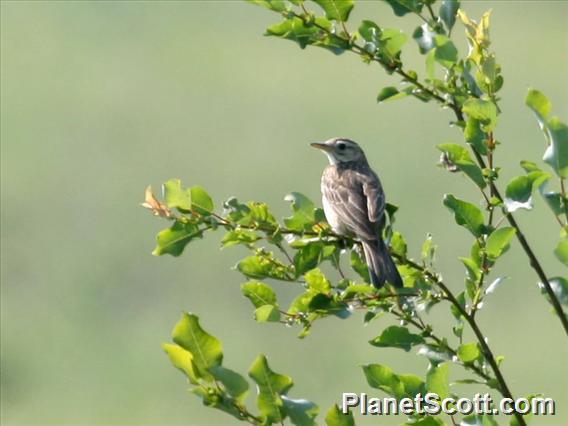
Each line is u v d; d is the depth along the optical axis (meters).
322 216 7.03
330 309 6.58
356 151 9.71
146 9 31.44
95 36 30.28
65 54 29.00
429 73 6.69
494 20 27.78
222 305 20.06
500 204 6.54
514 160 20.39
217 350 5.68
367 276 7.14
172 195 6.57
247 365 18.02
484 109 6.46
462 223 6.57
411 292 6.59
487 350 6.53
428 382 6.45
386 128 23.27
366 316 6.69
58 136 25.27
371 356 17.16
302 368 17.48
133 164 24.05
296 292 18.22
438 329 16.48
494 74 6.62
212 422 17.80
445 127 22.91
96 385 19.05
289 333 18.03
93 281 20.94
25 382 19.11
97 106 26.52
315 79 26.56
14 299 20.98
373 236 7.74
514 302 17.56
